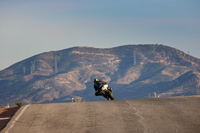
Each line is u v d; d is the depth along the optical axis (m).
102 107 42.09
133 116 37.06
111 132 31.83
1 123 37.44
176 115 36.78
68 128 33.88
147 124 33.81
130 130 32.12
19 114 40.19
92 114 38.69
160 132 31.12
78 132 32.44
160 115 37.06
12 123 36.50
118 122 35.00
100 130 32.62
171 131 31.30
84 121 35.97
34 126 35.16
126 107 41.56
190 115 36.47
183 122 33.97
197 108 39.38
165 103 43.09
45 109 42.19
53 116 38.66
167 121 34.62
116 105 43.03
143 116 36.91
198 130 31.20
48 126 34.91
